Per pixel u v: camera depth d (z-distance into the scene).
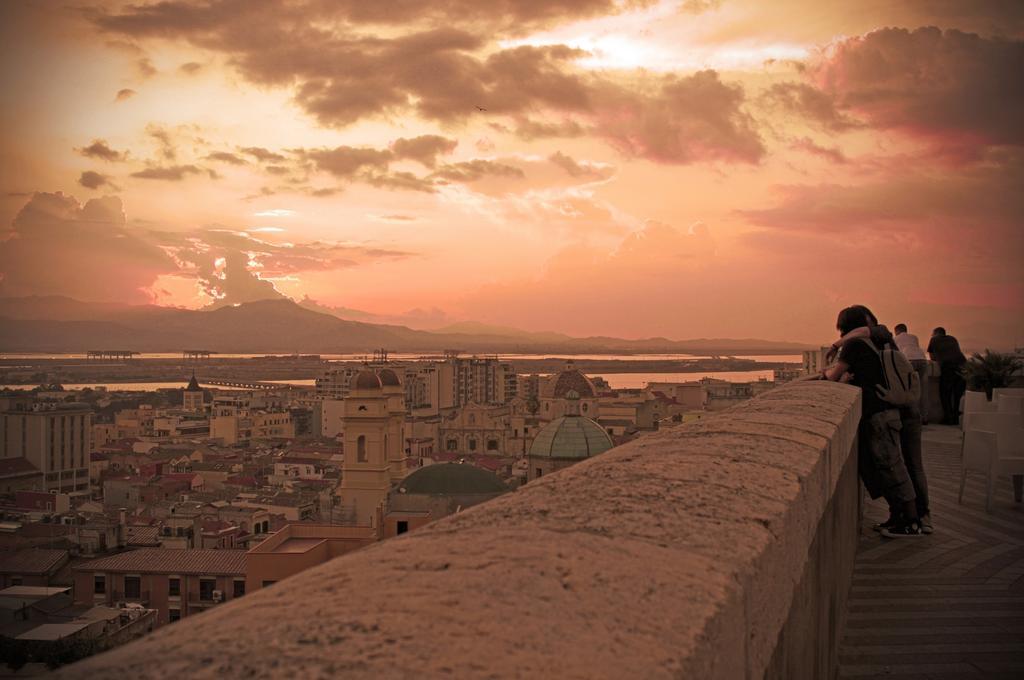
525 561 1.81
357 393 69.44
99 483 106.00
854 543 8.39
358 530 38.72
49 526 62.47
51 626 34.75
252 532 71.75
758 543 2.23
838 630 5.98
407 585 1.62
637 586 1.73
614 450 3.72
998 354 23.36
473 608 1.51
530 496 2.58
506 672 1.26
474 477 53.28
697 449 3.62
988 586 7.58
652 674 1.36
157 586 44.56
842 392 7.45
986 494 11.71
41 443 98.12
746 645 1.97
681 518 2.35
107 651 1.27
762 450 3.71
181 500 84.88
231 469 113.31
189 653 1.25
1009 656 5.96
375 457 69.31
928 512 9.62
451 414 182.25
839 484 5.82
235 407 184.88
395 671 1.22
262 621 1.40
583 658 1.36
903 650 6.10
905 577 7.89
